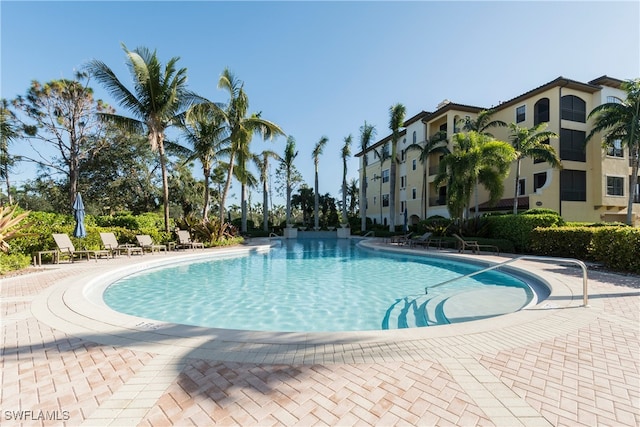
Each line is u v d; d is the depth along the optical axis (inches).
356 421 89.9
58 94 866.1
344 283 370.6
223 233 767.7
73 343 145.9
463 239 604.7
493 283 354.6
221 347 140.3
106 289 331.6
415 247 672.4
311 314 255.4
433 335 154.0
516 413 93.7
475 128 893.2
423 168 1189.1
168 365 124.2
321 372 118.6
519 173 907.4
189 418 91.4
